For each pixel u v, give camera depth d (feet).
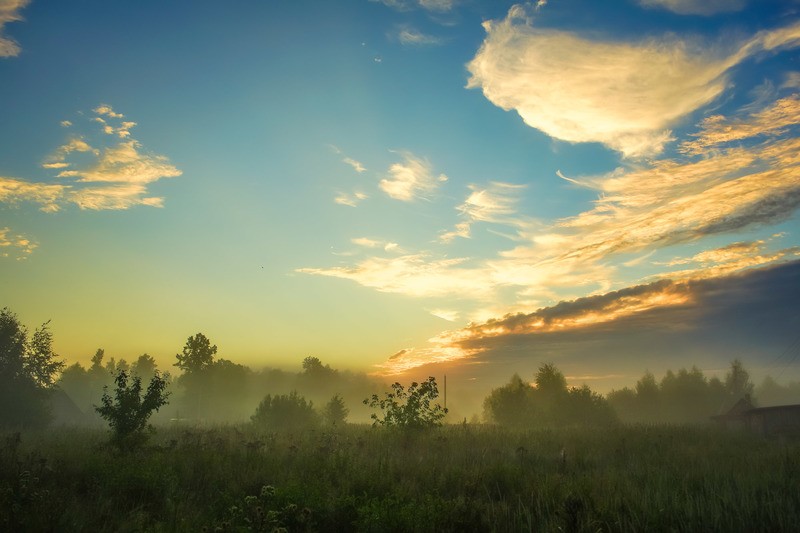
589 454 47.26
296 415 106.52
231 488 30.81
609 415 169.58
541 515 24.93
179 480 32.81
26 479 28.35
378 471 34.14
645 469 37.19
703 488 30.07
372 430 68.13
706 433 77.56
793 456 43.34
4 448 42.68
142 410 47.06
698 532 22.50
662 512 24.48
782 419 114.32
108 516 25.38
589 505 25.84
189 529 22.76
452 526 23.38
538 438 63.62
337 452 43.04
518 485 32.45
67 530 22.35
